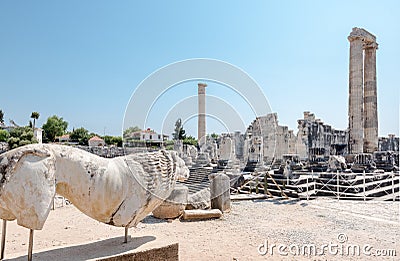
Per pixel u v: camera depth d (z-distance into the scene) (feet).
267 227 26.78
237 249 20.25
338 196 43.09
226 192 33.65
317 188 48.96
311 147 78.64
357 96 76.95
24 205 11.76
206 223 28.09
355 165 66.80
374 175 55.16
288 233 24.68
